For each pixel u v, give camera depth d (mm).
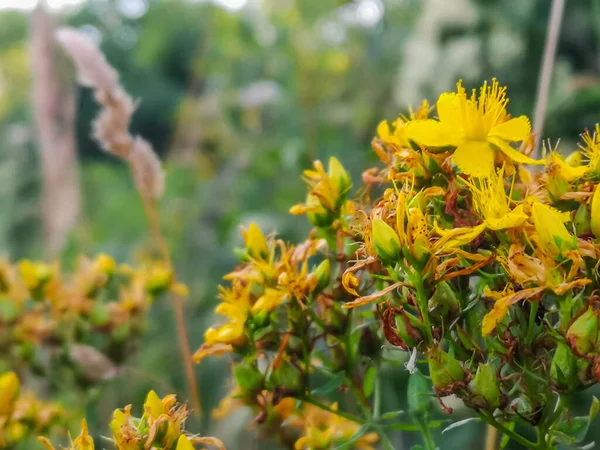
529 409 139
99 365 232
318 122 535
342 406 264
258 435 198
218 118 632
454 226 144
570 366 133
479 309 148
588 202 139
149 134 1217
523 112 378
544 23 396
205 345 162
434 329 139
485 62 408
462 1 417
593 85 354
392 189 145
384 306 144
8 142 667
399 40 542
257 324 161
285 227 450
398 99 473
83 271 249
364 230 145
